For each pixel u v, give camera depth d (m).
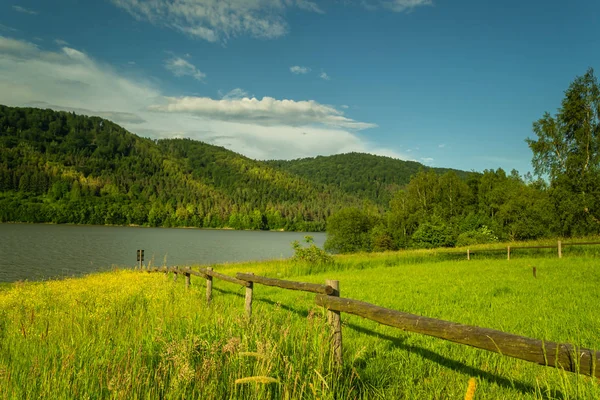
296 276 19.36
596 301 9.23
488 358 4.82
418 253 30.05
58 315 7.37
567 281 13.12
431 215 63.50
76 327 6.13
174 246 79.31
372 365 4.57
